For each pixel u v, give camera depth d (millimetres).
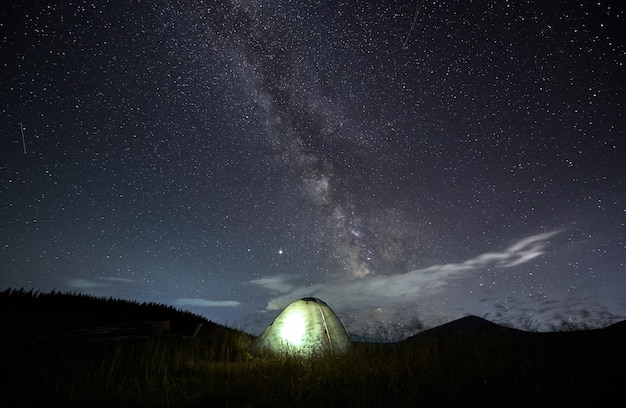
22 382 4602
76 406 4031
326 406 3898
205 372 5668
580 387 3842
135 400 4199
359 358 5785
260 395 4215
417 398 3916
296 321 8695
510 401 3697
